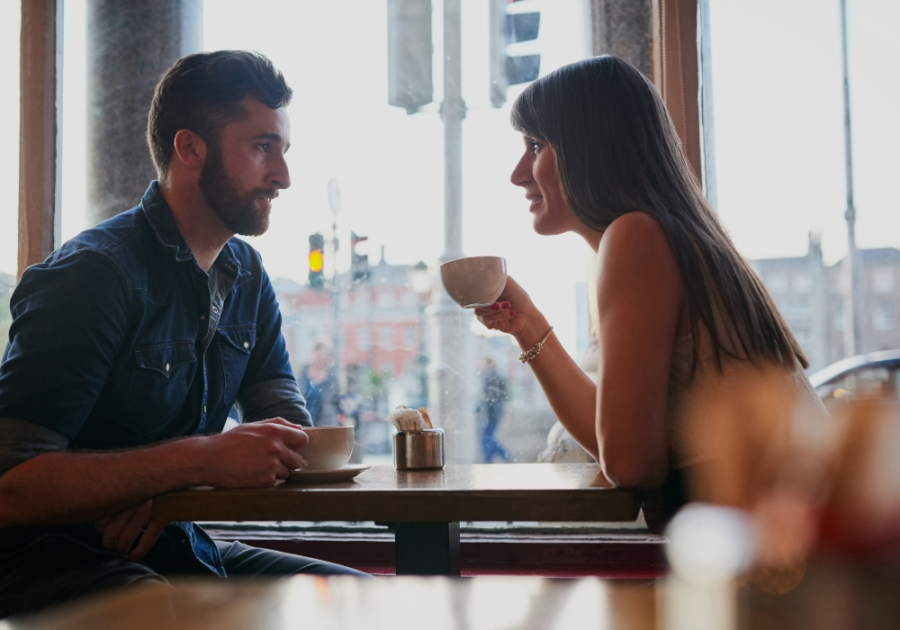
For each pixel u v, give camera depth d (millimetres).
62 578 1104
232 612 319
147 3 2436
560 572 2008
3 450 1104
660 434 952
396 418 1281
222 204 1427
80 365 1179
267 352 1623
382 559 2104
